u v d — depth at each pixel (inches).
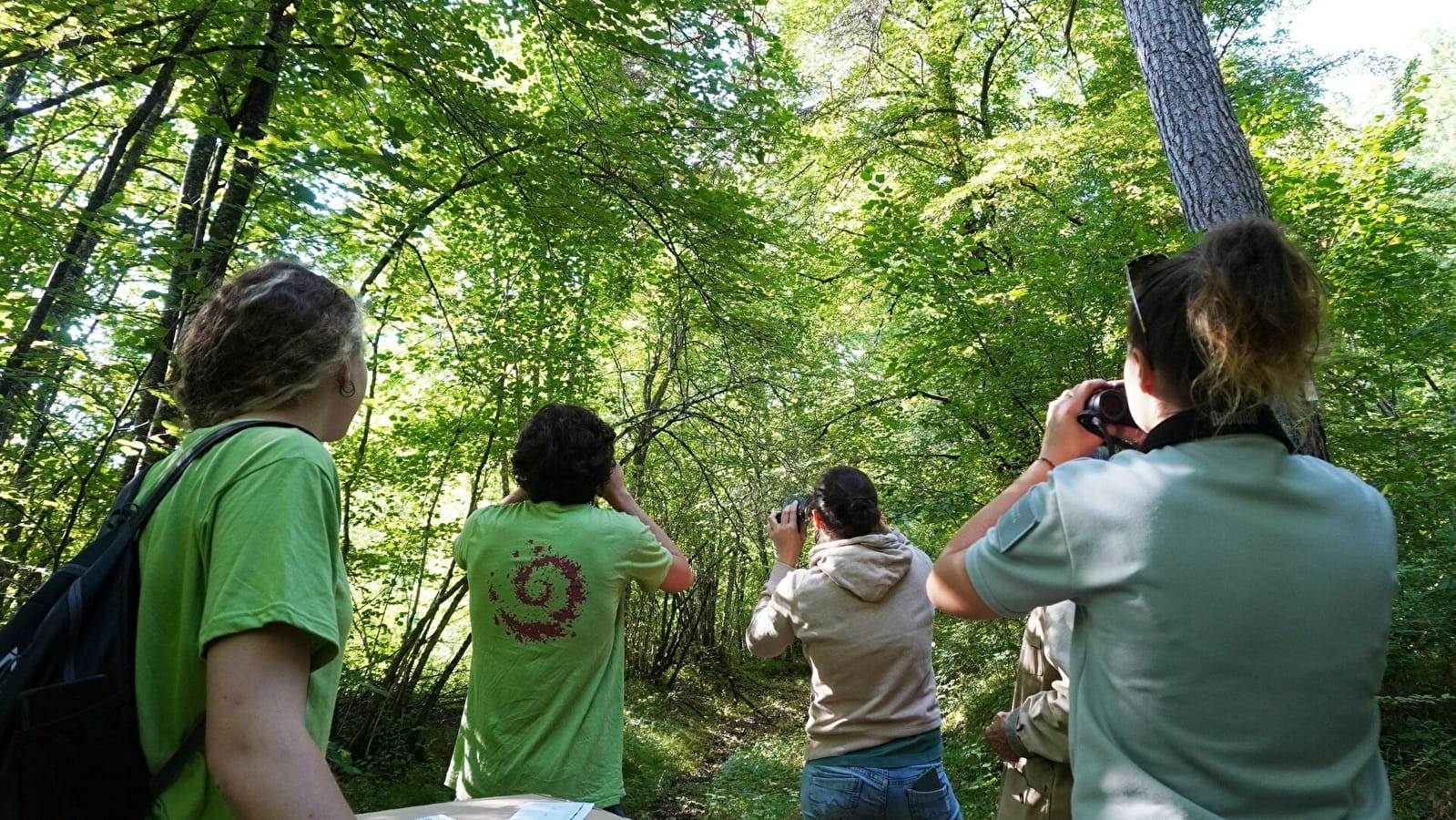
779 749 336.8
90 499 187.3
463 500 334.0
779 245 283.7
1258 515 37.2
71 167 268.7
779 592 97.6
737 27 241.1
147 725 35.8
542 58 267.9
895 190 414.0
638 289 321.1
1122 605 38.1
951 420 272.2
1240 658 35.7
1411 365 218.8
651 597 488.1
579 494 83.3
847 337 464.1
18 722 33.0
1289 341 37.3
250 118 180.9
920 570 96.6
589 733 77.7
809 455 316.5
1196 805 35.6
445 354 281.1
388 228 215.6
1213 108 151.5
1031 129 346.9
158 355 165.0
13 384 160.1
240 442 38.7
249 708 32.7
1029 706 70.7
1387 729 176.4
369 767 278.2
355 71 177.2
